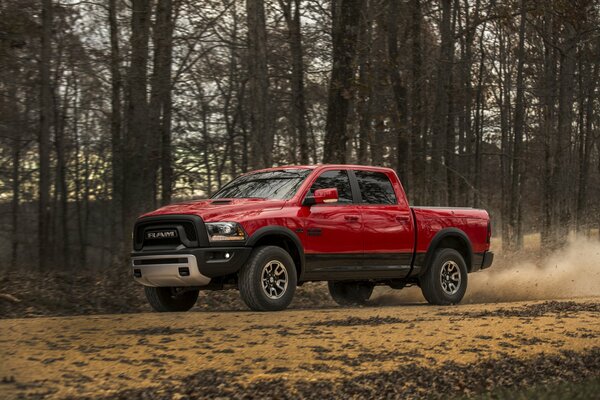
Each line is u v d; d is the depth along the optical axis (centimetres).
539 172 4688
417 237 1388
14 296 1460
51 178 3762
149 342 878
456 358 845
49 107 2541
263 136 2039
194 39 2302
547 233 3641
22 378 721
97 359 797
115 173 2812
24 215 3588
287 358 820
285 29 2767
